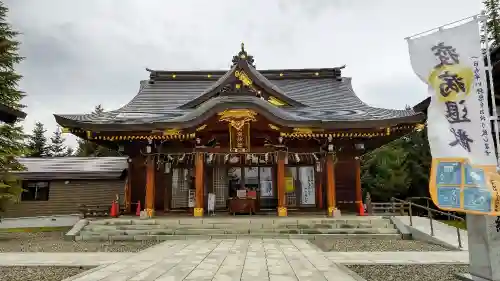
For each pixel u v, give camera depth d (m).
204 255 10.15
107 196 24.25
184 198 19.56
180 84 25.14
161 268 8.40
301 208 19.47
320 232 14.29
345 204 19.62
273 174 19.83
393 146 31.02
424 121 17.00
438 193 6.31
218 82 20.91
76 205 23.81
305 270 8.09
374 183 29.56
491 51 6.87
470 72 6.16
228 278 7.36
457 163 6.16
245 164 19.64
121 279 7.33
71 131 17.12
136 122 17.28
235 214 18.09
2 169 15.88
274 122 16.88
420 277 7.57
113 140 18.02
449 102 6.33
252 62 21.67
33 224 21.44
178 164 19.69
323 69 25.91
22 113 10.22
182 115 18.97
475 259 6.78
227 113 16.92
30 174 23.20
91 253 10.80
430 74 6.55
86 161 26.33
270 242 12.77
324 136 17.69
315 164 19.77
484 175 5.87
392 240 13.41
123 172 23.39
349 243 12.72
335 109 20.81
